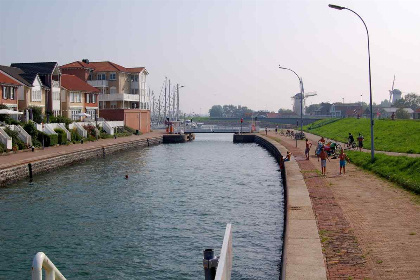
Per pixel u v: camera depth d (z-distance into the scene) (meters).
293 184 27.95
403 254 13.50
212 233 22.89
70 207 29.03
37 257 6.71
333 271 12.09
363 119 96.50
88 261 18.83
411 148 46.06
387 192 24.62
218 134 164.12
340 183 28.34
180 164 56.06
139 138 87.81
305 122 171.75
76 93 90.94
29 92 73.06
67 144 64.94
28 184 37.81
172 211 28.03
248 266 17.86
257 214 27.02
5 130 51.72
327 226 16.97
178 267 18.19
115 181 40.59
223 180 41.78
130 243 21.25
